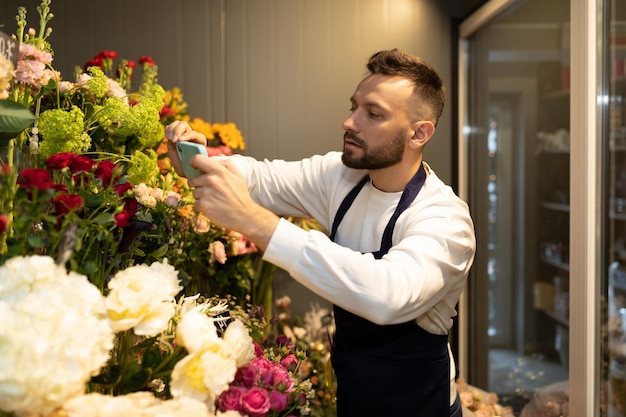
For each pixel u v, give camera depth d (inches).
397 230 59.8
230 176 51.9
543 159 103.3
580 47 73.0
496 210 116.8
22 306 35.6
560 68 93.4
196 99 110.3
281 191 68.9
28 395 33.9
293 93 111.6
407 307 51.6
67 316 36.2
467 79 115.7
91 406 36.2
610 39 72.4
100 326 38.0
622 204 73.3
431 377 61.1
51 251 44.3
